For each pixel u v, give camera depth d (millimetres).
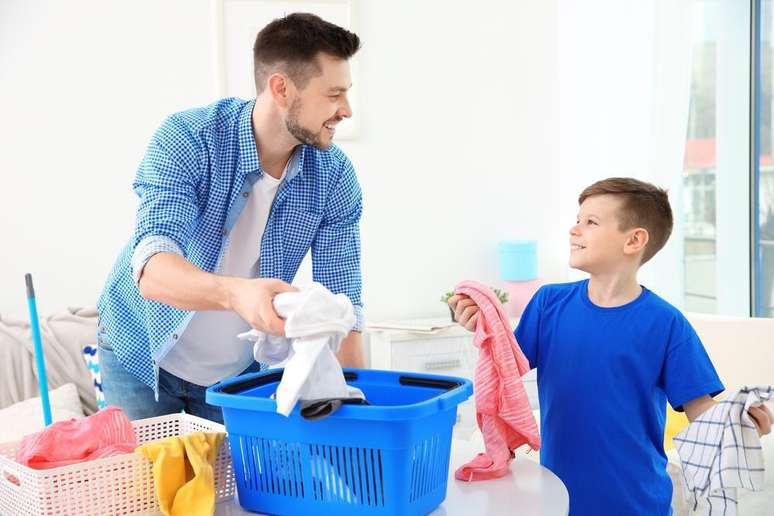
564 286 1756
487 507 1263
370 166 3645
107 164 3314
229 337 1857
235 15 3410
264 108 1686
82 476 1182
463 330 3389
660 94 3660
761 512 2350
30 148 3229
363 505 1187
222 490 1326
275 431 1228
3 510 1264
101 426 1284
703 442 1394
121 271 1841
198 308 1385
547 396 1691
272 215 1802
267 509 1267
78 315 3125
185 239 1595
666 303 1650
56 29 3232
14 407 2707
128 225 3354
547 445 1685
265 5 3441
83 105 3275
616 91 3717
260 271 1839
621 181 1685
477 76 3762
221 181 1703
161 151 1625
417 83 3680
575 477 1637
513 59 3809
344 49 1637
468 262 3807
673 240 3756
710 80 3984
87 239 3307
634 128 3695
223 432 1334
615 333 1624
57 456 1229
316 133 1678
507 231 3854
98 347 1948
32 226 3244
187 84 3391
